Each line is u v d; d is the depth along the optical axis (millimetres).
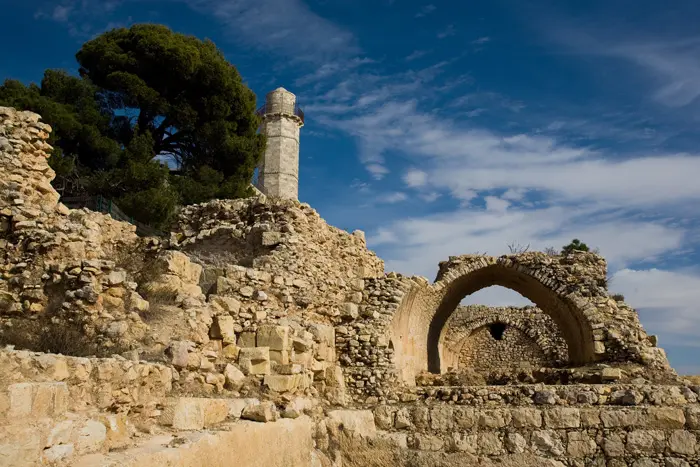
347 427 17469
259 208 20547
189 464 9359
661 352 22047
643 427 17953
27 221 15531
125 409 9609
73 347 11570
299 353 16344
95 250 15539
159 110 39625
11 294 13656
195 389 12695
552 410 18250
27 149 16844
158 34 39500
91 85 37969
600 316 22859
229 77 41719
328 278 20766
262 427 12281
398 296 20734
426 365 27469
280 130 68812
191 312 14211
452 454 17906
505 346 39344
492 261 24891
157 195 33906
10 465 6855
